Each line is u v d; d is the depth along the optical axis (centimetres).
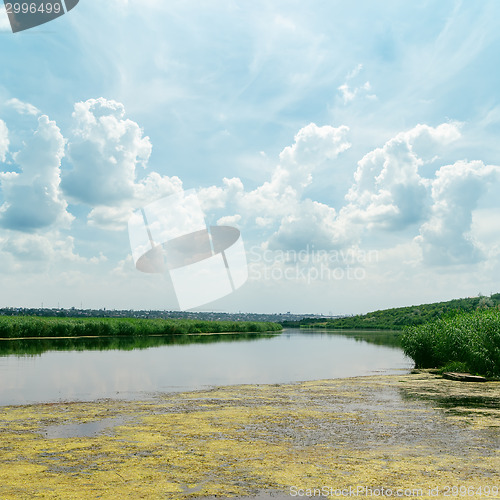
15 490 605
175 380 1819
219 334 8119
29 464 717
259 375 2022
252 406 1243
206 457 761
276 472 686
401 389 1588
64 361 2533
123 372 2059
